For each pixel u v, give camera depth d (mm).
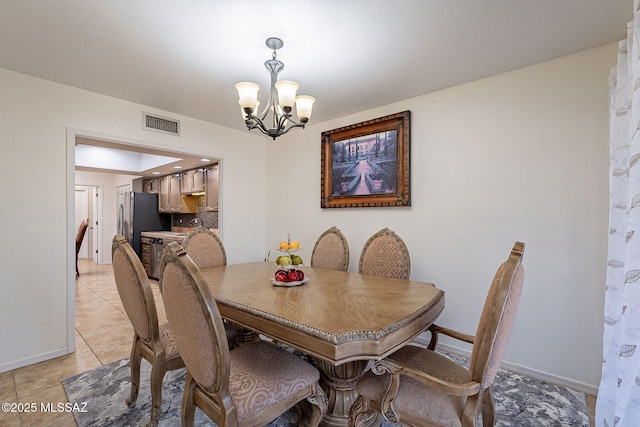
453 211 2586
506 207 2330
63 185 2514
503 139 2346
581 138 2041
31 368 2279
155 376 1549
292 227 3873
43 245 2418
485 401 1341
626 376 1161
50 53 2051
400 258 2350
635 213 1148
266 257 4168
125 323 3225
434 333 1659
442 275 2645
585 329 2020
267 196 4184
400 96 2799
